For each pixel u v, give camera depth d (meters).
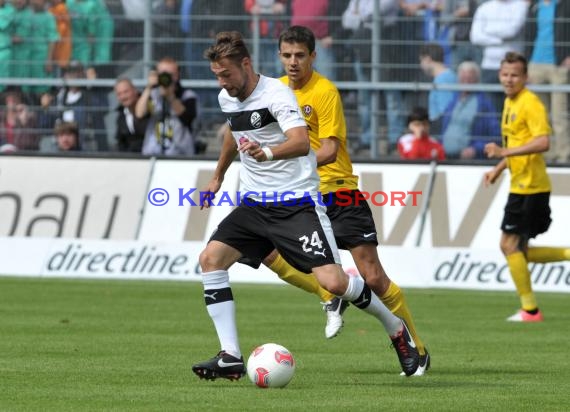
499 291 47.81
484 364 27.14
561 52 54.38
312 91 26.59
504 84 38.28
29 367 25.56
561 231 48.62
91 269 50.44
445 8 54.88
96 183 52.19
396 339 24.39
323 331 33.97
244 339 31.81
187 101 54.34
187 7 56.34
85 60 56.84
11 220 52.22
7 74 57.00
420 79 54.91
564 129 54.22
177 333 32.88
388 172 50.56
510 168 38.84
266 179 22.69
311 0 55.28
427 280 48.56
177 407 20.03
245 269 50.50
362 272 26.47
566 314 40.19
